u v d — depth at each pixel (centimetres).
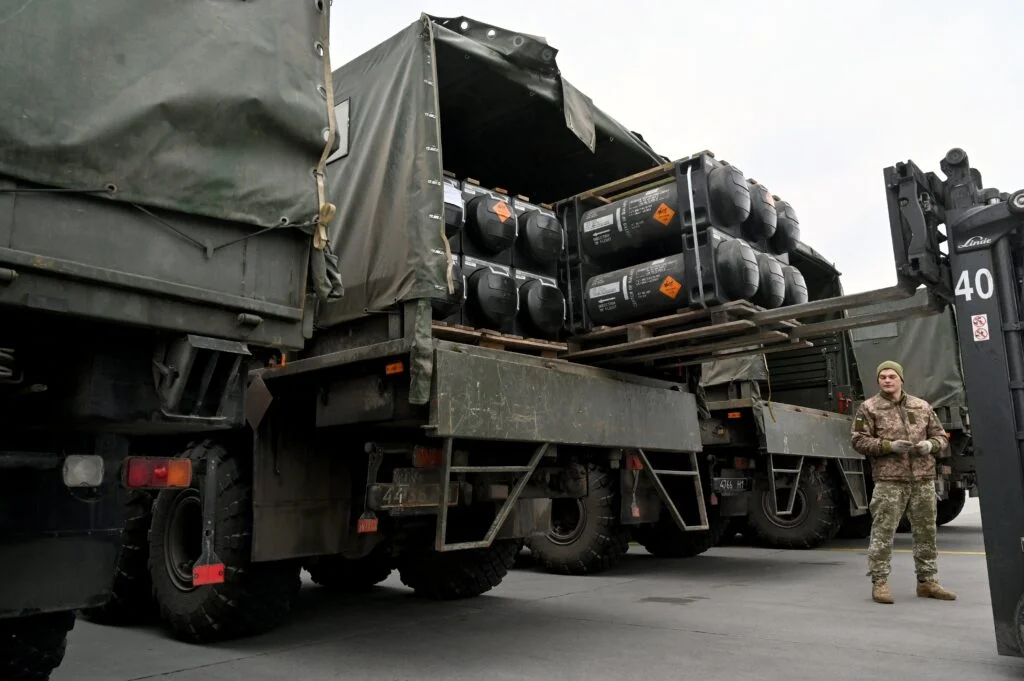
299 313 293
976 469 360
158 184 249
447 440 395
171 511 454
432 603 562
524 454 500
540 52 462
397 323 391
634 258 559
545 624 469
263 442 421
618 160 605
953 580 620
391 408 396
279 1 299
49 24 230
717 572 700
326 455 450
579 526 665
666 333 525
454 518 501
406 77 412
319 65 310
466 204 486
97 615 498
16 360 256
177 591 440
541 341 508
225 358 274
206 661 391
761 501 918
